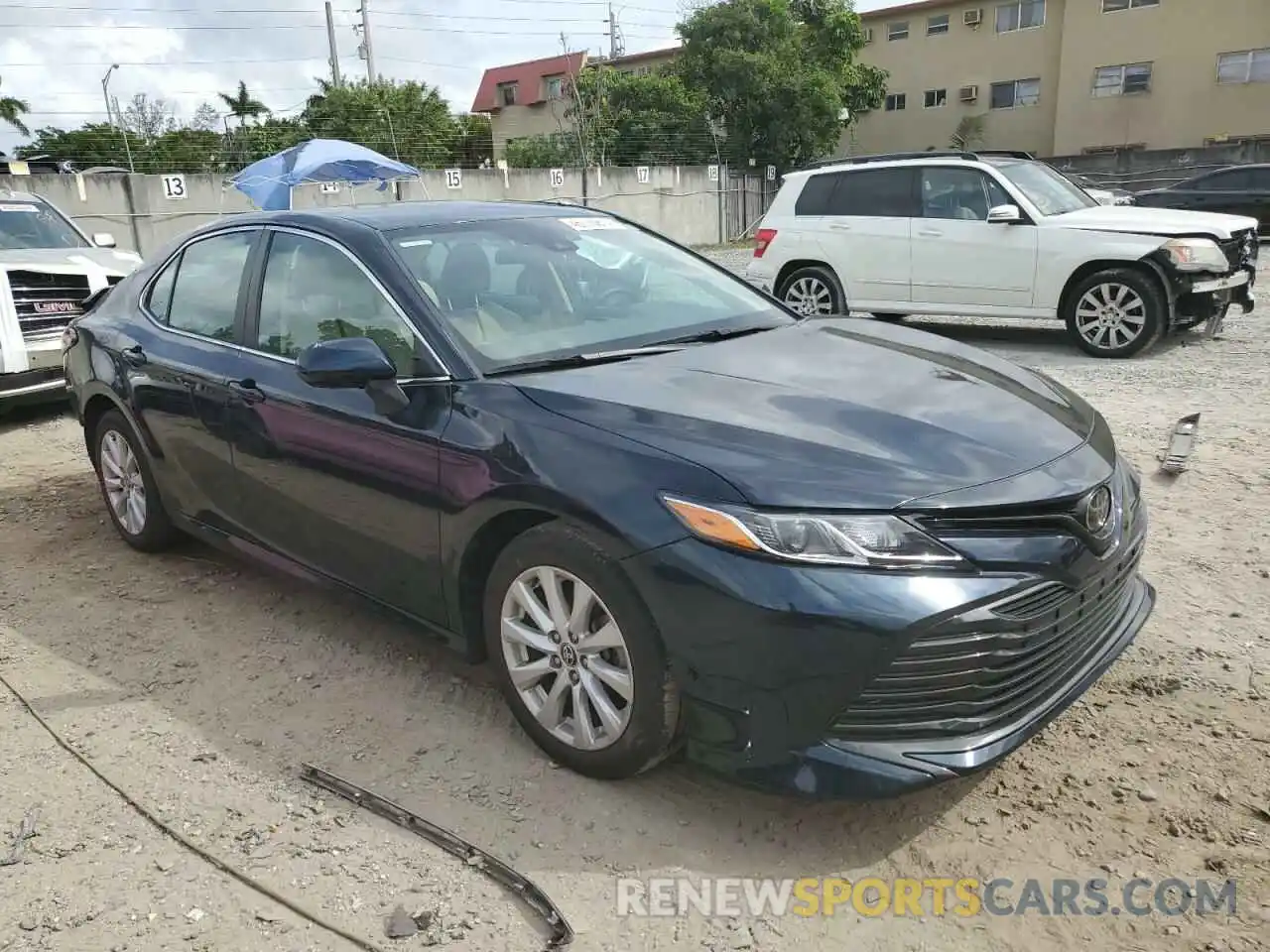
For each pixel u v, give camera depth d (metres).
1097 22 36.69
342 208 4.07
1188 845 2.65
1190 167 28.36
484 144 47.94
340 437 3.43
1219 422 6.50
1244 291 9.47
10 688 3.67
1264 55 33.97
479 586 3.20
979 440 2.79
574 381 3.12
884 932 2.42
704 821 2.82
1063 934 2.39
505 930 2.44
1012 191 9.42
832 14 37.72
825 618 2.42
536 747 3.17
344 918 2.48
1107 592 2.85
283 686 3.62
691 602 2.55
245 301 4.03
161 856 2.73
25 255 8.32
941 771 2.46
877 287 10.26
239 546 4.18
